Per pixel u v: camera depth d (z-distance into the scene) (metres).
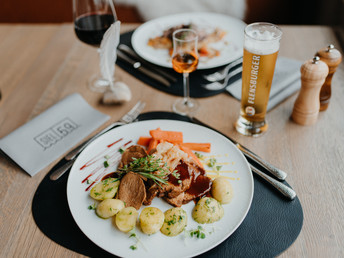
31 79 1.67
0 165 1.25
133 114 1.42
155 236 0.97
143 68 1.68
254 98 1.23
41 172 1.22
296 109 1.33
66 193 1.14
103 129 1.37
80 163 1.19
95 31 1.46
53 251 0.98
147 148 1.27
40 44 1.90
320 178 1.15
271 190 1.12
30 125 1.37
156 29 1.90
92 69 1.71
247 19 3.21
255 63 1.13
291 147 1.26
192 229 0.98
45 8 3.15
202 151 1.22
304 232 1.00
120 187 1.07
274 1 3.11
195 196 1.06
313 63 1.21
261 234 1.00
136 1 3.19
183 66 1.33
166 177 1.09
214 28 1.88
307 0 2.96
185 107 1.46
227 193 1.04
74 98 1.49
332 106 1.42
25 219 1.07
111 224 1.00
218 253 0.96
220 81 1.59
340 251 0.95
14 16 3.18
